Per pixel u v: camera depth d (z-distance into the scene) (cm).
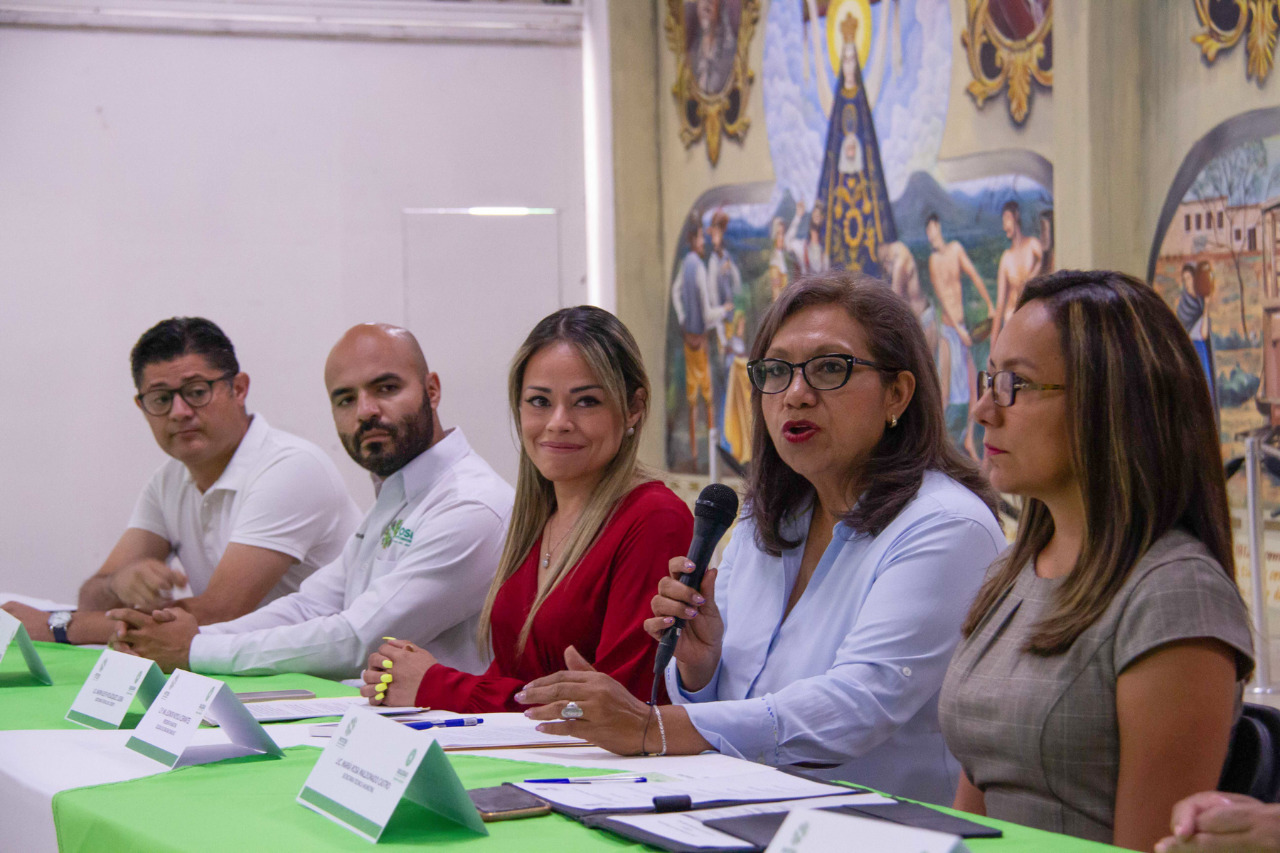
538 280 684
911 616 194
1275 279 321
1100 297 160
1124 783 151
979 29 427
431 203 670
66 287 628
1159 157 361
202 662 304
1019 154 411
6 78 620
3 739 204
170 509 402
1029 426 163
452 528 311
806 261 536
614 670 232
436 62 671
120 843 141
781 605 219
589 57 684
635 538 244
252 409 649
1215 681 147
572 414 254
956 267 445
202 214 643
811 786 150
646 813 136
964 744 170
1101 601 156
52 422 625
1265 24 320
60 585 625
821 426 205
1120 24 369
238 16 643
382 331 334
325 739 196
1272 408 323
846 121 505
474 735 194
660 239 655
